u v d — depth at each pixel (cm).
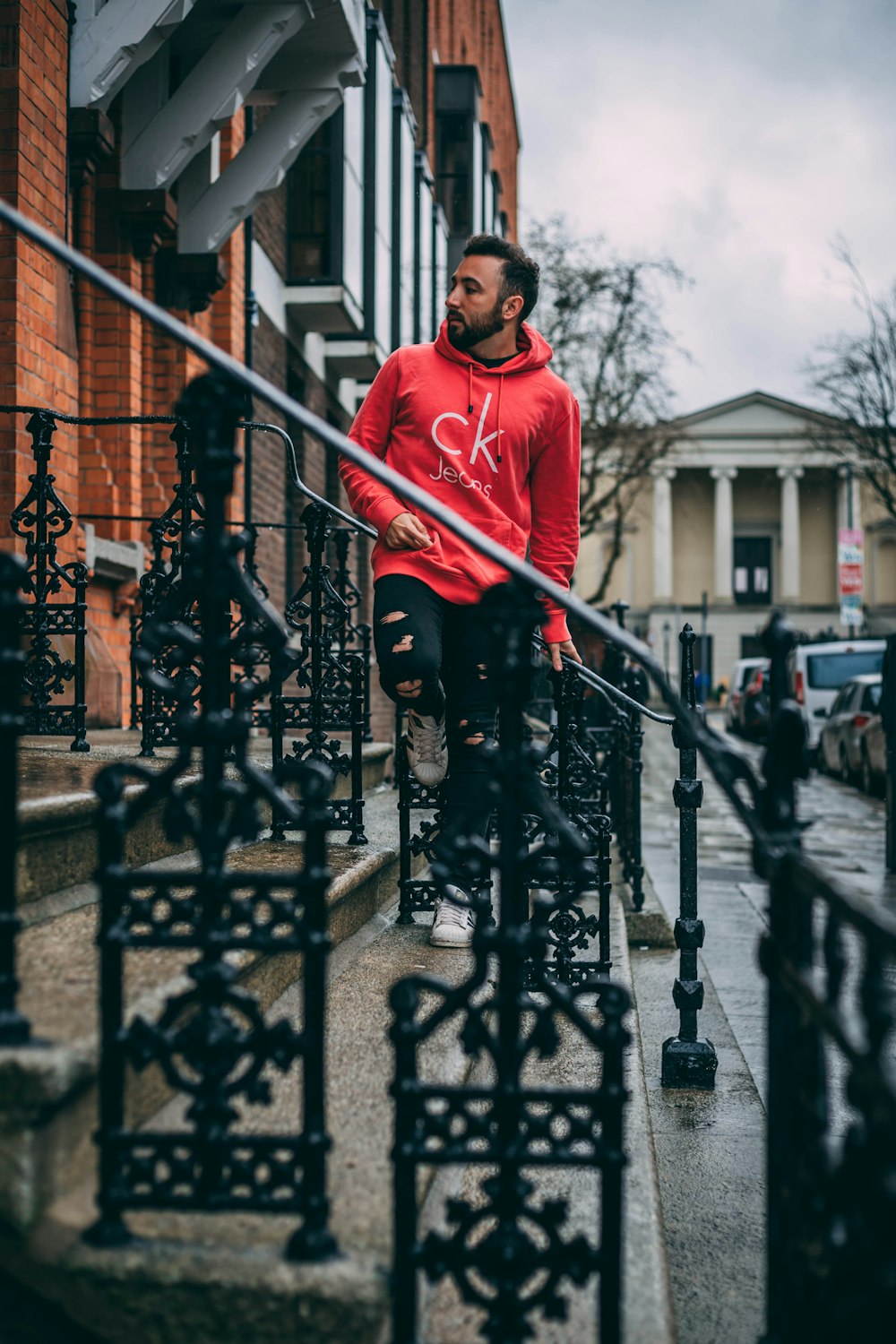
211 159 840
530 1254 191
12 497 533
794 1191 190
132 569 741
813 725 2467
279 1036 192
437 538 344
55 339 577
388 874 422
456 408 346
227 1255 186
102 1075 191
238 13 739
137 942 193
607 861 407
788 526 6450
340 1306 181
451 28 2452
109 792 196
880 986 152
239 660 201
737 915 762
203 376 201
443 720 367
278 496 1106
